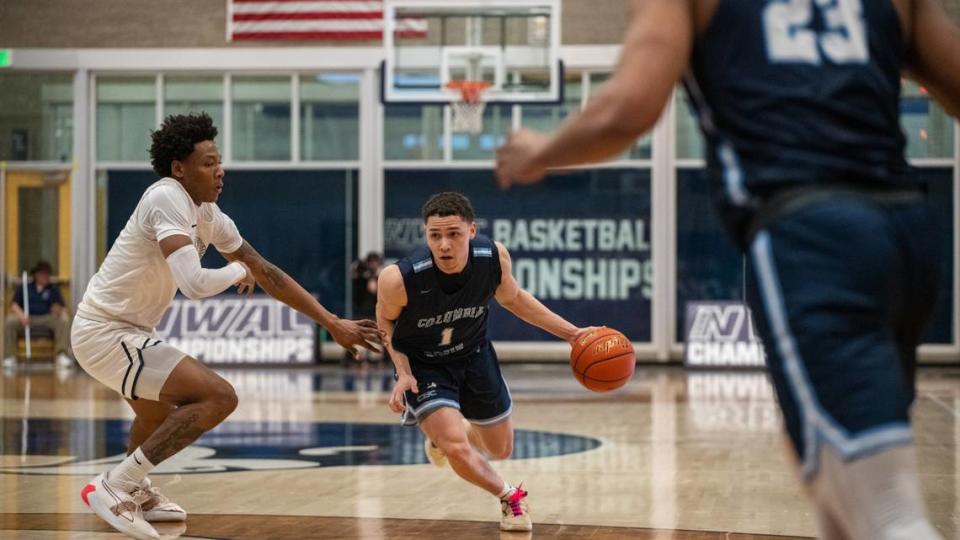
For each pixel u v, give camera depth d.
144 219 8.07
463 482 11.00
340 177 30.81
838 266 3.02
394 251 30.70
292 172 30.91
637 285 30.34
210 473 11.65
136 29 30.77
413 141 30.73
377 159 30.64
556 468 12.05
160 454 7.91
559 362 30.52
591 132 3.10
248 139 31.02
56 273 31.11
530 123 30.44
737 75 3.25
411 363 8.56
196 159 8.13
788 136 3.17
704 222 30.16
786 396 3.07
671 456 13.01
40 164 31.03
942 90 3.50
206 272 7.86
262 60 30.58
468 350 8.59
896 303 3.12
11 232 31.16
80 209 30.91
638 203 30.31
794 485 10.77
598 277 30.44
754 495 10.17
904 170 3.27
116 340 8.17
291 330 29.64
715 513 9.20
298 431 15.58
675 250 30.19
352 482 11.01
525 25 27.33
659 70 3.12
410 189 30.77
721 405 19.38
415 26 27.50
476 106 27.38
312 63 30.47
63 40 30.89
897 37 3.37
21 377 26.52
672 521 8.83
